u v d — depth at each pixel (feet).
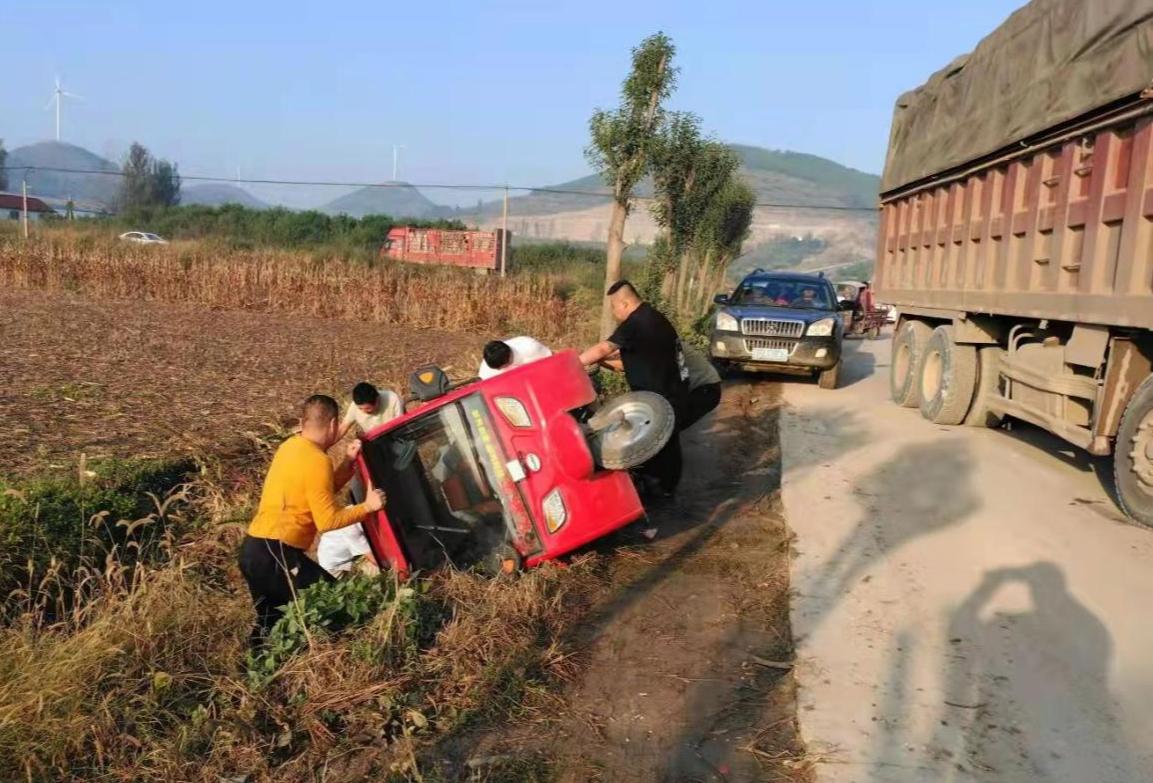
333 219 191.01
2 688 12.94
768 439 35.50
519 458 19.34
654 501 26.68
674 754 13.62
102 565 18.86
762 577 20.80
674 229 56.70
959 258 37.06
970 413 37.19
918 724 14.30
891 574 20.58
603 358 25.22
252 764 12.88
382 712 14.05
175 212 205.77
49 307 79.61
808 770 13.10
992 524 23.62
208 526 21.53
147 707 13.66
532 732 14.16
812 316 50.31
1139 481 23.02
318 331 72.54
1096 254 25.05
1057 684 15.43
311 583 17.11
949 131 38.22
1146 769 12.99
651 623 18.44
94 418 30.96
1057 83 27.53
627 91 45.06
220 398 36.40
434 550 20.31
